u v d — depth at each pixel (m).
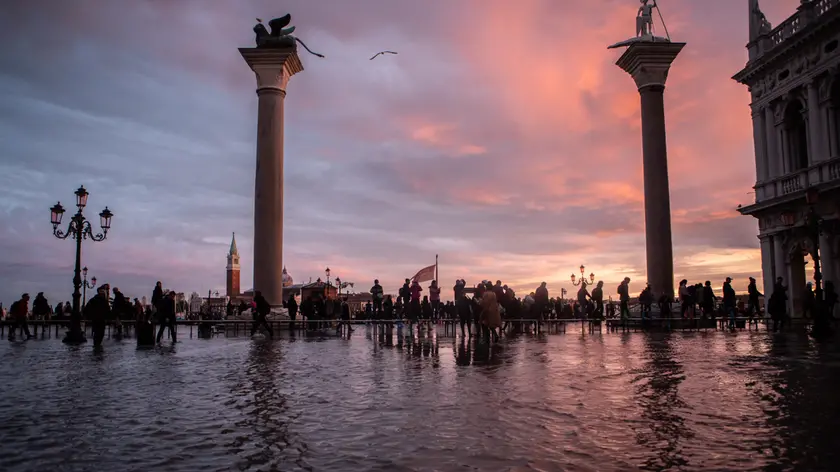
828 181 32.69
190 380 11.55
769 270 39.16
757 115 40.41
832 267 33.81
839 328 25.42
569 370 12.14
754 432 6.45
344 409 8.23
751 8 41.06
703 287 32.75
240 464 5.56
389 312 37.34
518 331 30.52
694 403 8.19
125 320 33.94
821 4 34.75
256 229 33.84
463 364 13.79
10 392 10.16
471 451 5.87
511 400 8.68
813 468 5.14
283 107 35.00
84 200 24.95
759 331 26.73
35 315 36.50
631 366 12.72
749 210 40.00
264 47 34.81
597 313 34.53
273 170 34.09
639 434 6.45
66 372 13.17
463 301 25.05
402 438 6.46
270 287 33.56
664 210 32.81
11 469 5.50
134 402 9.04
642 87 33.66
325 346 20.81
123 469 5.46
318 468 5.38
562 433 6.56
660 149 33.12
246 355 17.27
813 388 9.24
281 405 8.62
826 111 34.19
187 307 71.06
